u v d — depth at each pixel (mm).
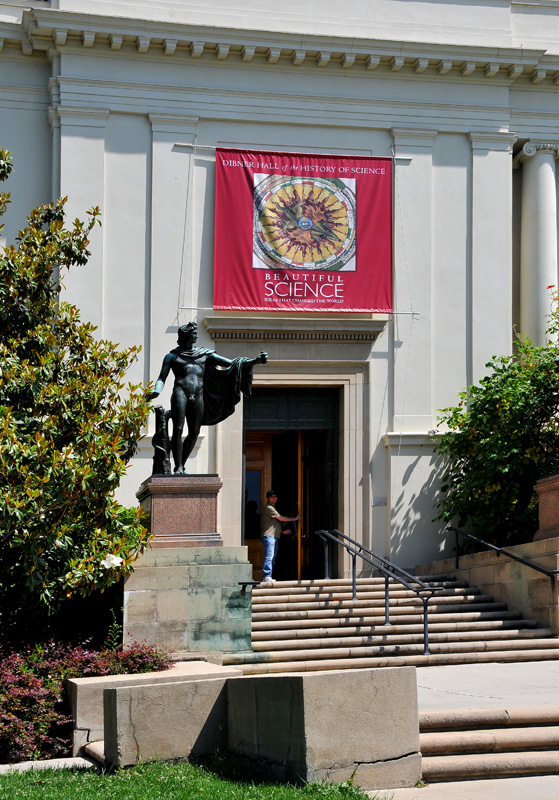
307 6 21750
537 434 19312
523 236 22922
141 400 13867
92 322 20266
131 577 14180
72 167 20469
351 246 21375
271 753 8227
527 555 16422
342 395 21359
